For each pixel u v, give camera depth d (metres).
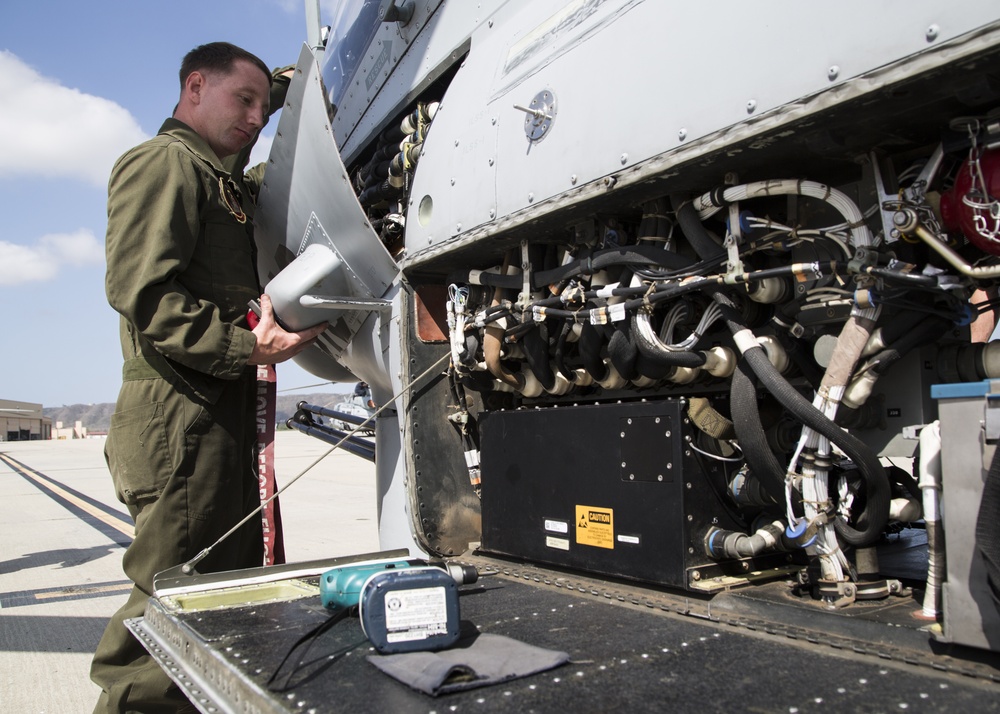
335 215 2.30
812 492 1.32
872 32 1.10
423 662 1.12
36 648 3.48
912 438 1.27
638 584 1.62
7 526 7.91
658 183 1.48
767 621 1.33
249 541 2.36
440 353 2.28
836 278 1.34
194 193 2.19
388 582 1.20
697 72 1.36
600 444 1.69
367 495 9.70
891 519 1.39
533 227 1.78
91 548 6.33
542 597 1.63
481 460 2.07
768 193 1.36
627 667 1.13
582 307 1.77
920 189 1.19
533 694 1.02
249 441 2.35
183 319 2.06
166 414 2.15
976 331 1.62
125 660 2.12
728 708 0.95
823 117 1.18
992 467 0.97
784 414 1.58
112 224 2.10
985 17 0.97
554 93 1.69
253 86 2.45
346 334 2.59
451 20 2.28
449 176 2.04
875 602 1.32
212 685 1.27
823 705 0.94
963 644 1.03
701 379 1.76
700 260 1.54
